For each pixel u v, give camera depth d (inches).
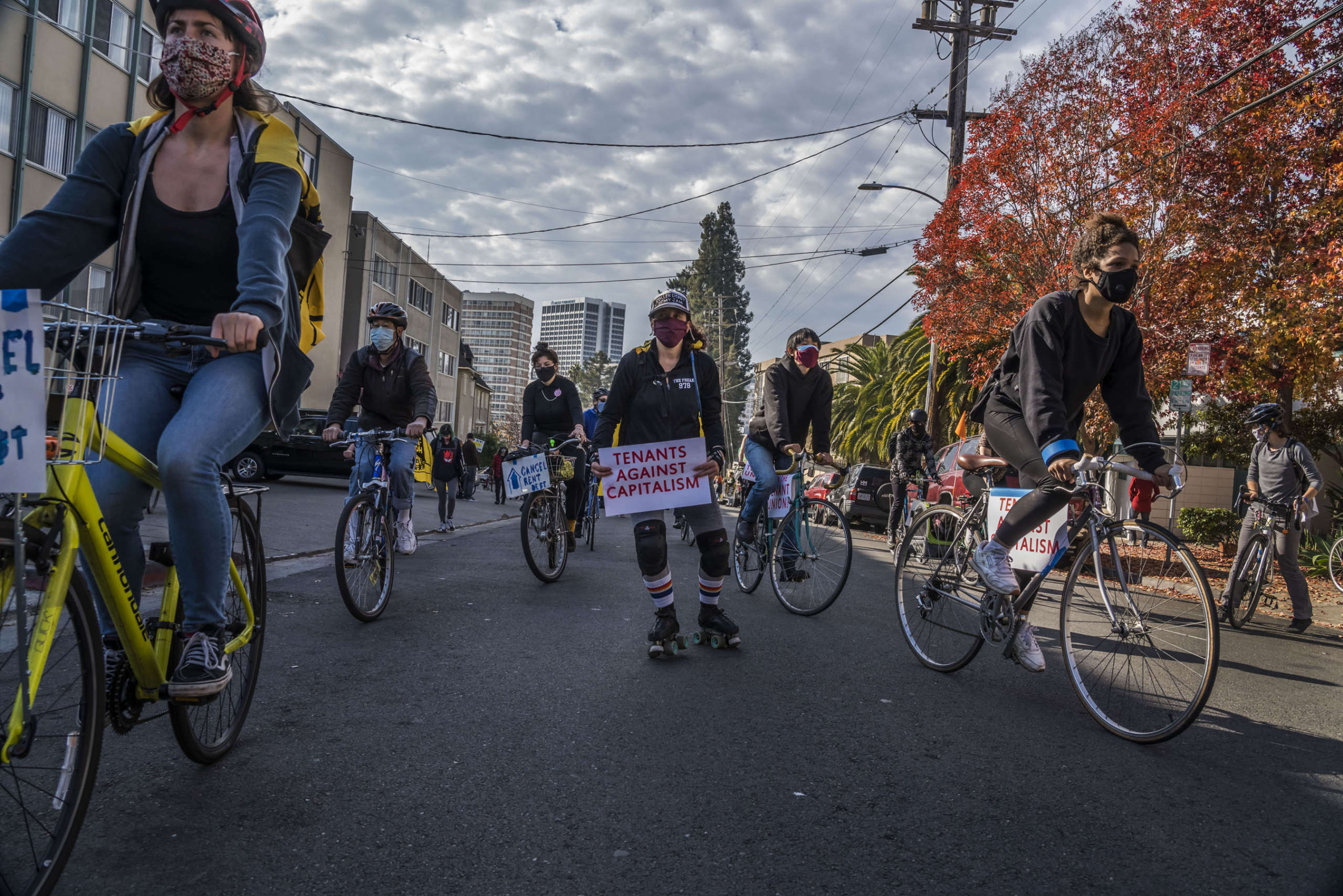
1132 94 497.0
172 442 89.2
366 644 173.3
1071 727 139.4
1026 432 152.3
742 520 255.9
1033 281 540.7
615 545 408.5
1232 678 190.2
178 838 87.7
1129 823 101.5
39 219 93.0
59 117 708.0
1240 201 477.7
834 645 194.7
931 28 761.6
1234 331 499.8
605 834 93.6
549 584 264.2
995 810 103.8
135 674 91.0
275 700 135.0
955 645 170.2
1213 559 477.4
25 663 70.1
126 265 98.0
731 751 121.2
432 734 122.5
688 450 181.9
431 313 1726.1
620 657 173.3
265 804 97.0
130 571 95.6
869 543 529.3
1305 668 209.0
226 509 93.6
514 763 112.8
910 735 131.3
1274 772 123.2
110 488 89.7
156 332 79.4
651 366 189.9
